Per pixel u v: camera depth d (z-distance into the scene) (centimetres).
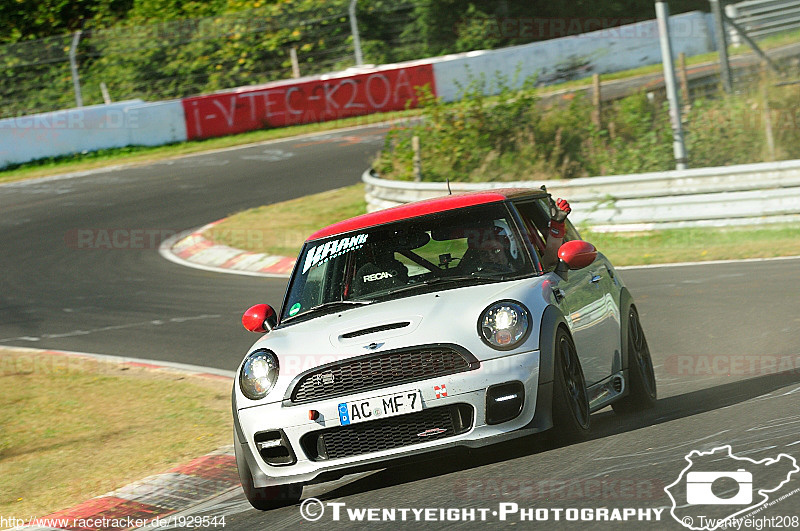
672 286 4456
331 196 8031
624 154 7600
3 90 11925
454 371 1972
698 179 5838
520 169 7725
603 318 2403
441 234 2308
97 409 3591
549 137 8019
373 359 2002
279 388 2048
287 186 8556
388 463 1981
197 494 2488
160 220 7800
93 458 2967
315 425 2003
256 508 2184
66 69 12200
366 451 2006
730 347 3269
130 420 3381
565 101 8562
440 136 8175
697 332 3566
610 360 2411
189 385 3803
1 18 14362
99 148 10506
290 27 12925
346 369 2008
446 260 2253
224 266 6347
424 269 2255
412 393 1964
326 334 2098
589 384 2269
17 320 5469
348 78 11150
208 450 2873
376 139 10069
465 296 2106
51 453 3080
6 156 10175
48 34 14425
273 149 10162
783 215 5656
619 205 6028
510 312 2019
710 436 2003
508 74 11381
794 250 4900
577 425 2075
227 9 14000
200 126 10888
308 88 11094
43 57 12012
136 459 2881
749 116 7638
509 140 8075
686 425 2161
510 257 2234
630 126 8100
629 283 4700
